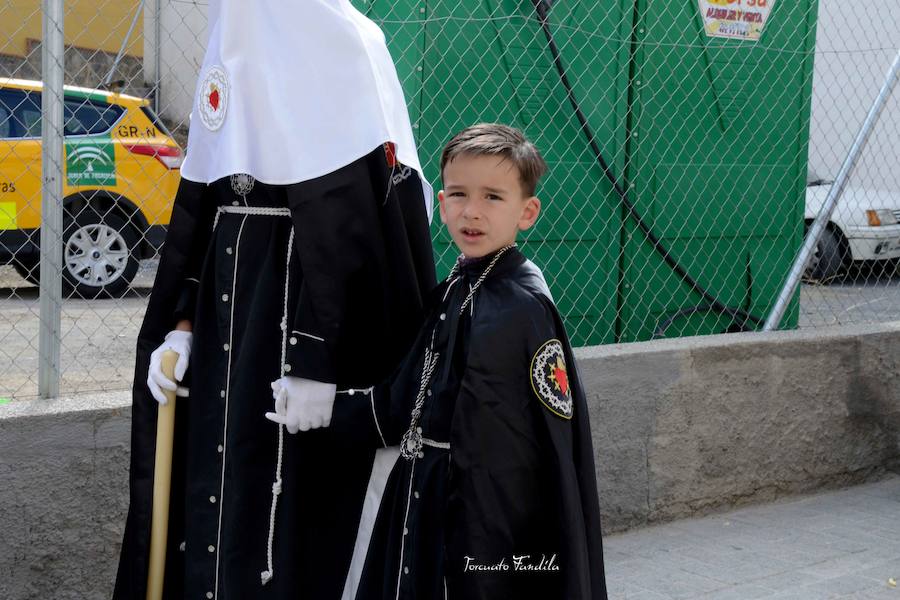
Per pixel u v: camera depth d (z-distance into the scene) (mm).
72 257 6785
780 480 5051
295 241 2473
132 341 6027
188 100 4602
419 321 2551
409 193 2598
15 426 3238
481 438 2139
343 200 2383
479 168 2238
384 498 2441
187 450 2627
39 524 3305
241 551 2512
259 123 2391
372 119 2391
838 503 5039
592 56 5059
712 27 5371
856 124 7215
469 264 2320
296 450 2529
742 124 5559
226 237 2576
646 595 3852
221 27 2432
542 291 2244
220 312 2568
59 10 3428
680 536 4535
